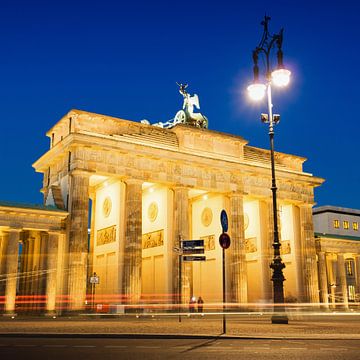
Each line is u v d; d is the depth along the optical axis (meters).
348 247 99.75
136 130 75.69
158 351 21.08
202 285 84.31
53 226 66.50
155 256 79.31
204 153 79.94
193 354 19.89
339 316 63.25
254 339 27.08
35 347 22.89
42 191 80.38
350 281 114.00
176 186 76.12
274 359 18.30
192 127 79.56
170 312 70.00
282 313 42.16
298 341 25.88
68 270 65.06
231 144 83.94
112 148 70.31
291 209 92.06
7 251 63.16
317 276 89.94
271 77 41.97
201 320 51.84
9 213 63.44
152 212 81.75
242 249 79.69
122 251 71.81
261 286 84.94
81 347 22.88
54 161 76.00
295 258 89.56
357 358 18.58
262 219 87.44
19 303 69.31
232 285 78.19
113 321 48.72
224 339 27.25
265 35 41.72
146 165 73.88
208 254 84.31
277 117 41.84
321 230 120.56
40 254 68.69
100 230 78.88
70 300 63.66
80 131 70.75
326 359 18.28
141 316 62.69
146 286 80.38
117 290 70.62
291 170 91.38
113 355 19.62
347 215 123.44
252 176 84.88
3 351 21.19
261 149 89.62
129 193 72.00
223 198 82.88
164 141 77.25
